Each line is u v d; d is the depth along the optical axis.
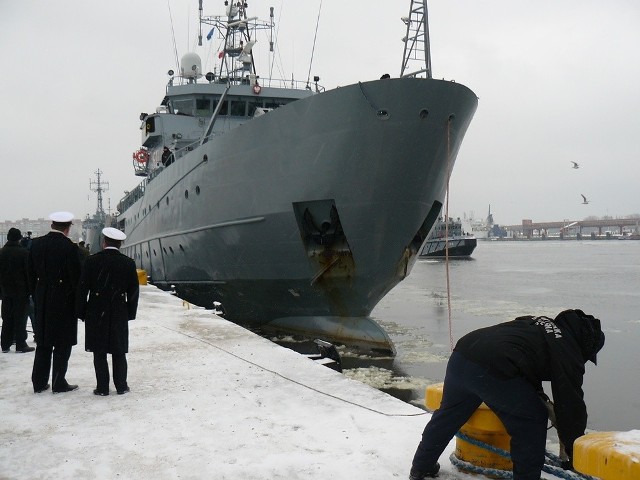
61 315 4.57
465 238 77.62
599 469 2.13
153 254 17.89
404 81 9.46
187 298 15.95
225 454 3.21
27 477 2.93
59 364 4.58
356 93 9.59
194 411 4.05
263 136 10.98
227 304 14.09
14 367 5.61
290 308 12.42
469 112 10.66
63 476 2.94
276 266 11.70
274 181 10.98
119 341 4.54
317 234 10.99
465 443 2.94
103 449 3.32
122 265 4.57
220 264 13.11
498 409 2.52
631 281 35.84
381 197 10.20
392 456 3.13
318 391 4.54
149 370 5.38
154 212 17.09
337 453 3.19
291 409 4.06
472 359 2.58
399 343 13.48
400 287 32.16
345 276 11.11
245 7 19.39
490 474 2.82
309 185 10.47
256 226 11.59
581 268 52.59
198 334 7.43
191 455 3.21
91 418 3.91
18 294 6.32
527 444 2.47
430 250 76.06
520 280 37.44
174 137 17.64
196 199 13.33
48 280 4.55
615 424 7.94
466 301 23.91
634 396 9.24
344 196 10.30
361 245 10.63
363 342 11.50
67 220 4.67
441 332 15.34
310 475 2.90
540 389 2.55
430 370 10.31
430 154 10.10
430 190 10.60
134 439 3.48
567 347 2.42
